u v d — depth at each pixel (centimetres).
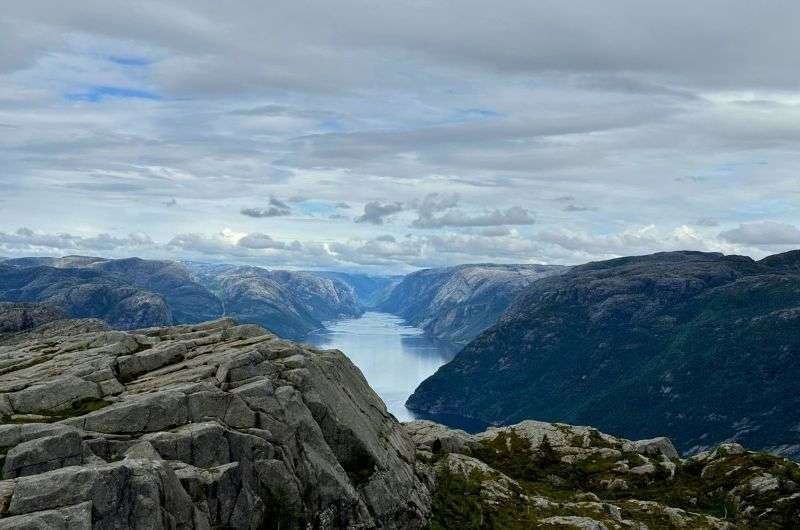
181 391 5456
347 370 7525
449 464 8312
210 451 5041
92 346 7269
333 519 5591
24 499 3656
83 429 5019
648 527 7856
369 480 6128
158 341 7438
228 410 5528
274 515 5238
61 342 7794
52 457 4269
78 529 3609
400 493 6394
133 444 4862
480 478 8206
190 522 4419
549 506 8000
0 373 6500
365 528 5766
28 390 5625
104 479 3856
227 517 4806
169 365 6594
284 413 5694
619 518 7944
